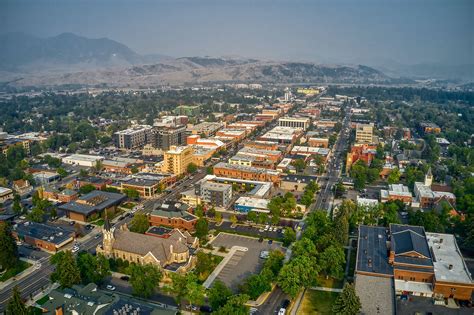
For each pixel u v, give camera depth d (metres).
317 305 175.88
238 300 158.38
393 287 172.00
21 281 194.38
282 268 183.25
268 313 169.12
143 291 175.25
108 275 197.88
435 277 178.12
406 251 191.75
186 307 174.38
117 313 152.88
